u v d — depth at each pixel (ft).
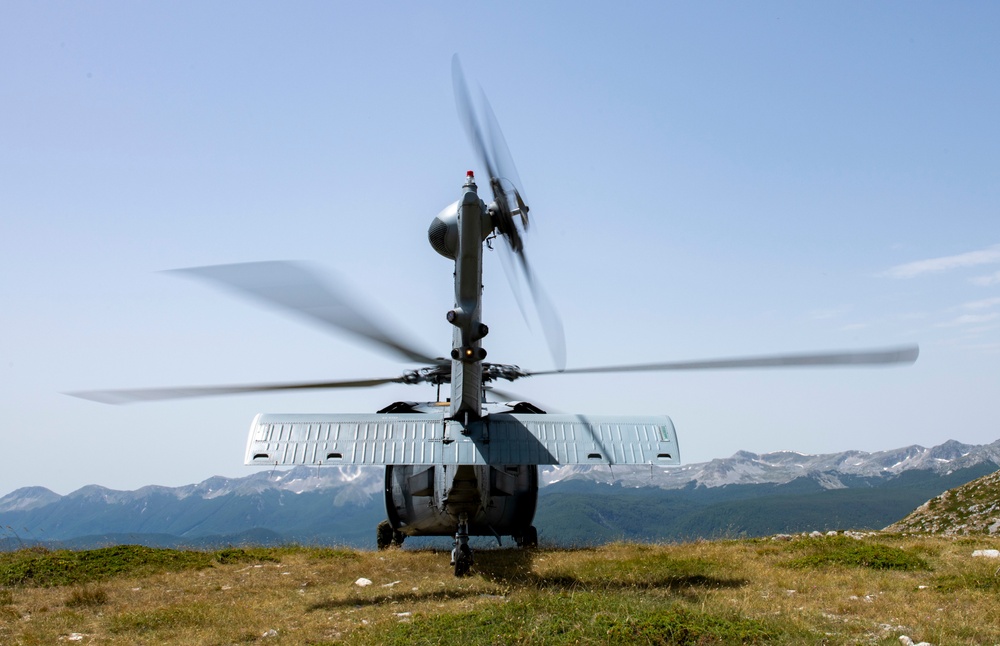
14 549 68.69
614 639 29.60
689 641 29.58
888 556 53.62
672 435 50.01
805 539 68.39
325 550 70.79
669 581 48.49
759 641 29.68
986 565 49.78
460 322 41.14
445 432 48.73
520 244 43.88
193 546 74.08
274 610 42.98
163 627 39.45
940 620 34.24
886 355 38.50
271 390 49.32
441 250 45.29
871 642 30.63
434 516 66.18
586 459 47.67
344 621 39.14
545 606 36.27
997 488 106.42
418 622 34.88
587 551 66.80
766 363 43.11
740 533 77.00
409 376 58.70
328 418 49.96
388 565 61.00
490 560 62.03
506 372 59.72
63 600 48.06
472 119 43.98
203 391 45.39
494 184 44.50
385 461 46.98
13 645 35.45
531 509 72.23
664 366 47.65
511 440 48.37
